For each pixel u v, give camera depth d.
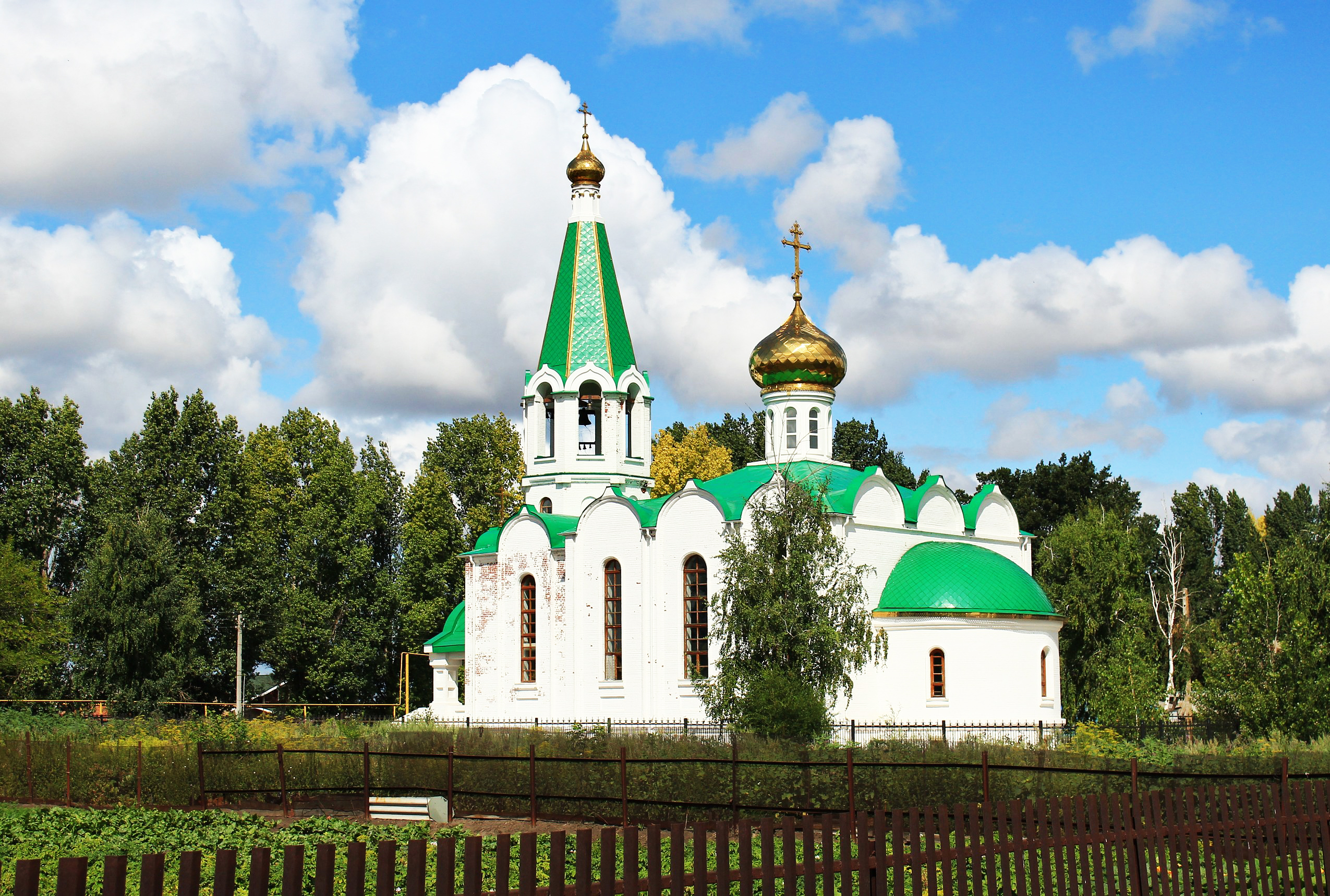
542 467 68.00
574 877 24.22
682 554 58.66
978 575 55.88
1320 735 45.22
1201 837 17.27
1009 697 54.34
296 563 87.69
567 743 35.28
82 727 55.41
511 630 66.19
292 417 95.56
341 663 86.12
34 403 92.62
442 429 95.69
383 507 93.12
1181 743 46.31
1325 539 51.91
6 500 88.94
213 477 87.94
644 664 59.19
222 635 86.56
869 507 58.50
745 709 46.00
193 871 11.27
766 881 13.73
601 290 68.62
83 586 73.06
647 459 68.75
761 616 46.66
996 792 27.19
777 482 56.09
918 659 54.94
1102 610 66.19
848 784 28.92
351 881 11.70
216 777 38.12
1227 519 117.19
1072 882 15.84
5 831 31.73
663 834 29.86
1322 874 18.41
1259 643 48.69
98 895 22.48
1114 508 94.31
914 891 14.61
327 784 36.81
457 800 34.81
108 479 89.06
